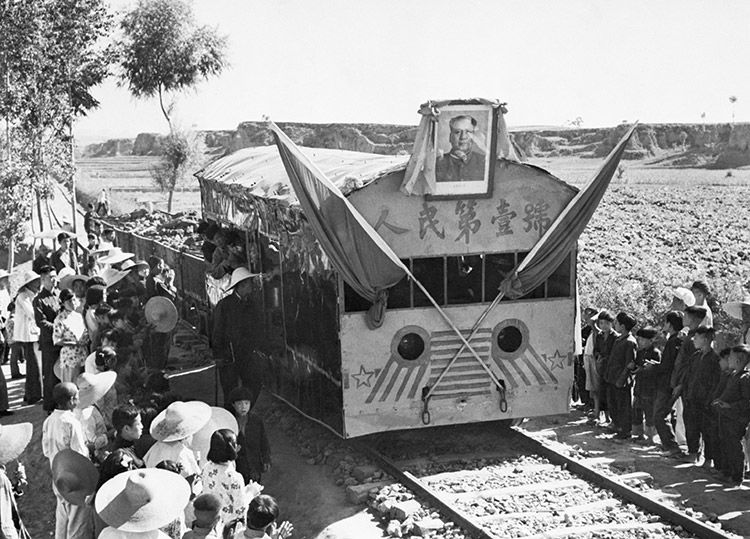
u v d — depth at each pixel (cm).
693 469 1159
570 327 1249
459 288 1234
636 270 2697
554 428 1370
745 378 1075
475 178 1162
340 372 1172
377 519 1026
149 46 4550
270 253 1418
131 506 698
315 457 1248
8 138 2794
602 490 1074
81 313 1496
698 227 4194
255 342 1361
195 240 2397
